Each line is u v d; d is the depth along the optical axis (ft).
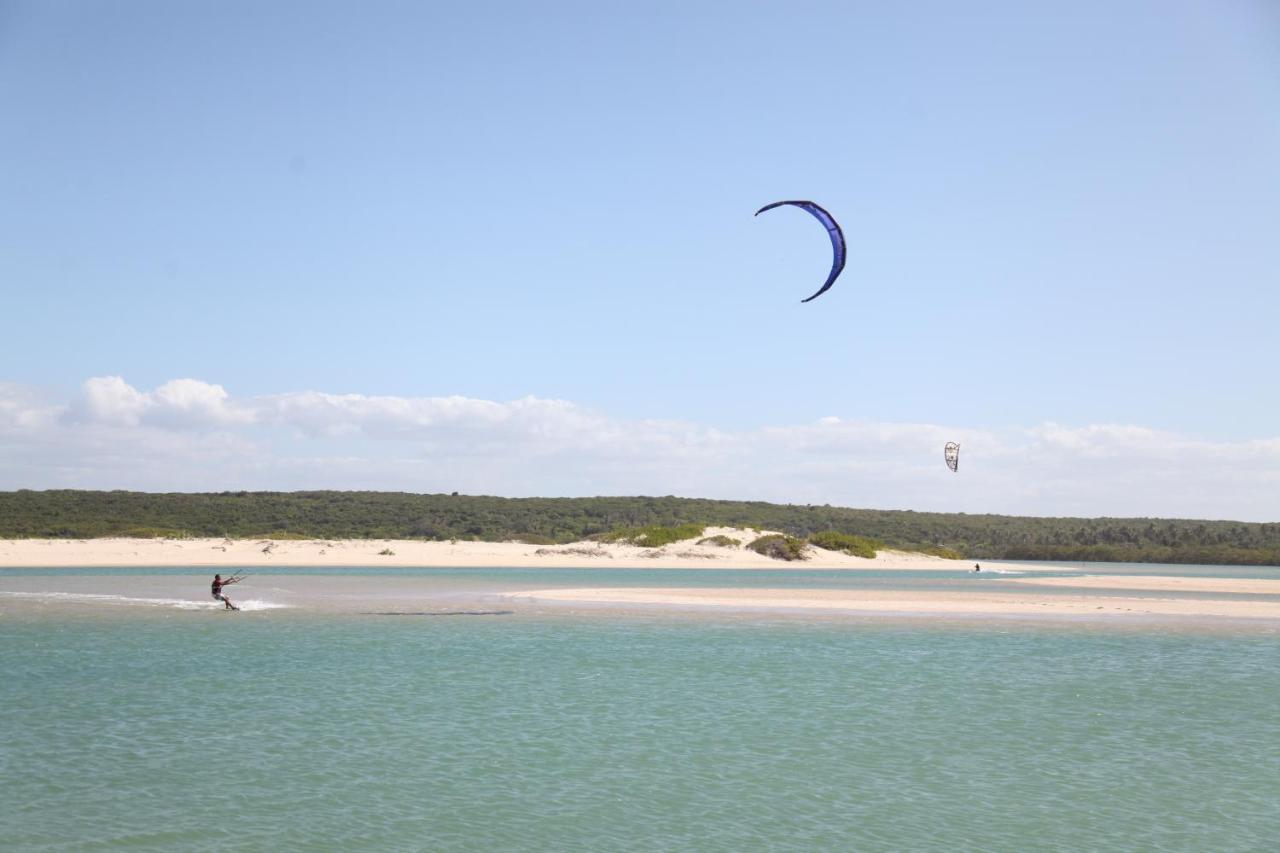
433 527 456.86
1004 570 362.94
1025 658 107.76
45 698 80.53
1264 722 76.74
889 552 385.09
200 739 67.51
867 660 104.68
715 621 139.23
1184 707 81.97
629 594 183.93
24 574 235.81
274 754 63.77
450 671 94.79
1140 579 295.07
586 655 105.91
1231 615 158.71
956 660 105.70
